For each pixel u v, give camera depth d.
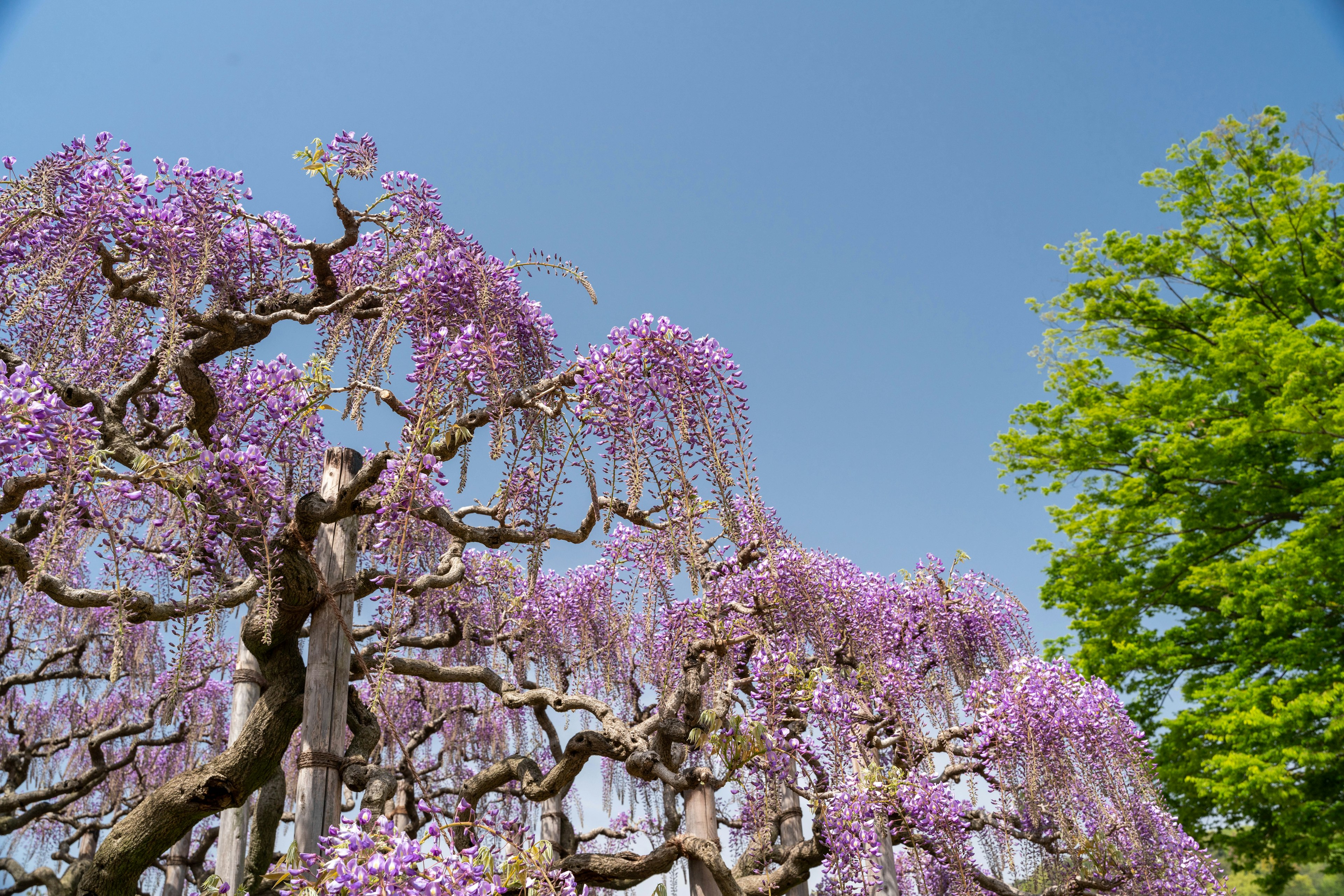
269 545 4.65
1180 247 15.30
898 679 6.99
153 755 10.91
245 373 5.16
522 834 4.85
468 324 4.81
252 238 5.35
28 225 4.37
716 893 5.59
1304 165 14.64
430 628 7.29
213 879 4.24
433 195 5.32
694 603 5.87
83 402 4.73
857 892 5.78
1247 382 13.34
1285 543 11.78
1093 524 13.91
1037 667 7.33
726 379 4.55
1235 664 13.00
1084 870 6.98
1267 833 11.49
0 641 7.66
